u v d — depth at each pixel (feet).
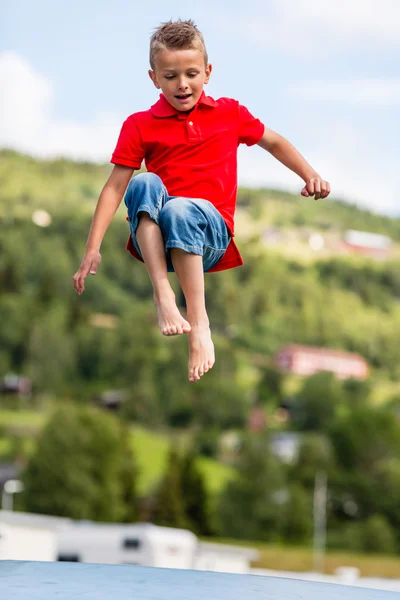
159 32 21.74
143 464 504.43
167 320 20.63
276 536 381.19
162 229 21.21
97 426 392.68
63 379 627.87
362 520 406.21
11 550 131.03
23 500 376.68
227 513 383.24
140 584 18.35
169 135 21.99
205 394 597.52
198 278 21.04
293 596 18.24
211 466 528.22
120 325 651.25
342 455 426.92
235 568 170.19
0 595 17.11
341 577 188.03
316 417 605.73
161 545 144.97
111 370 631.56
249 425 600.80
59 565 19.81
